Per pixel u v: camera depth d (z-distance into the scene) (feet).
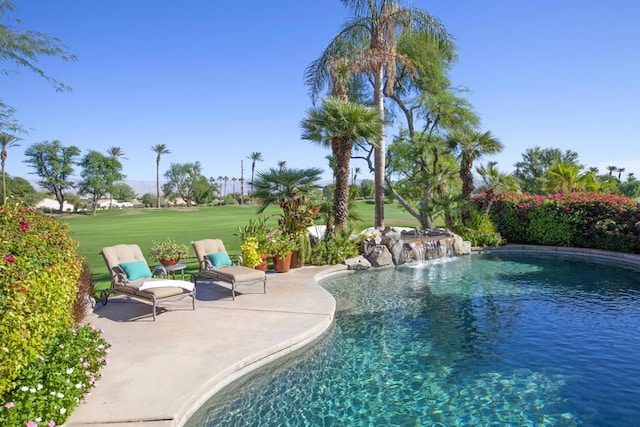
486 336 22.63
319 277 36.81
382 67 57.52
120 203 309.01
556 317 25.98
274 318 22.99
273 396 16.07
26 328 11.46
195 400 14.40
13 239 13.60
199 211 180.04
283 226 41.37
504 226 61.57
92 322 22.13
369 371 18.29
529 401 15.62
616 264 45.78
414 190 67.67
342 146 44.14
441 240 50.03
